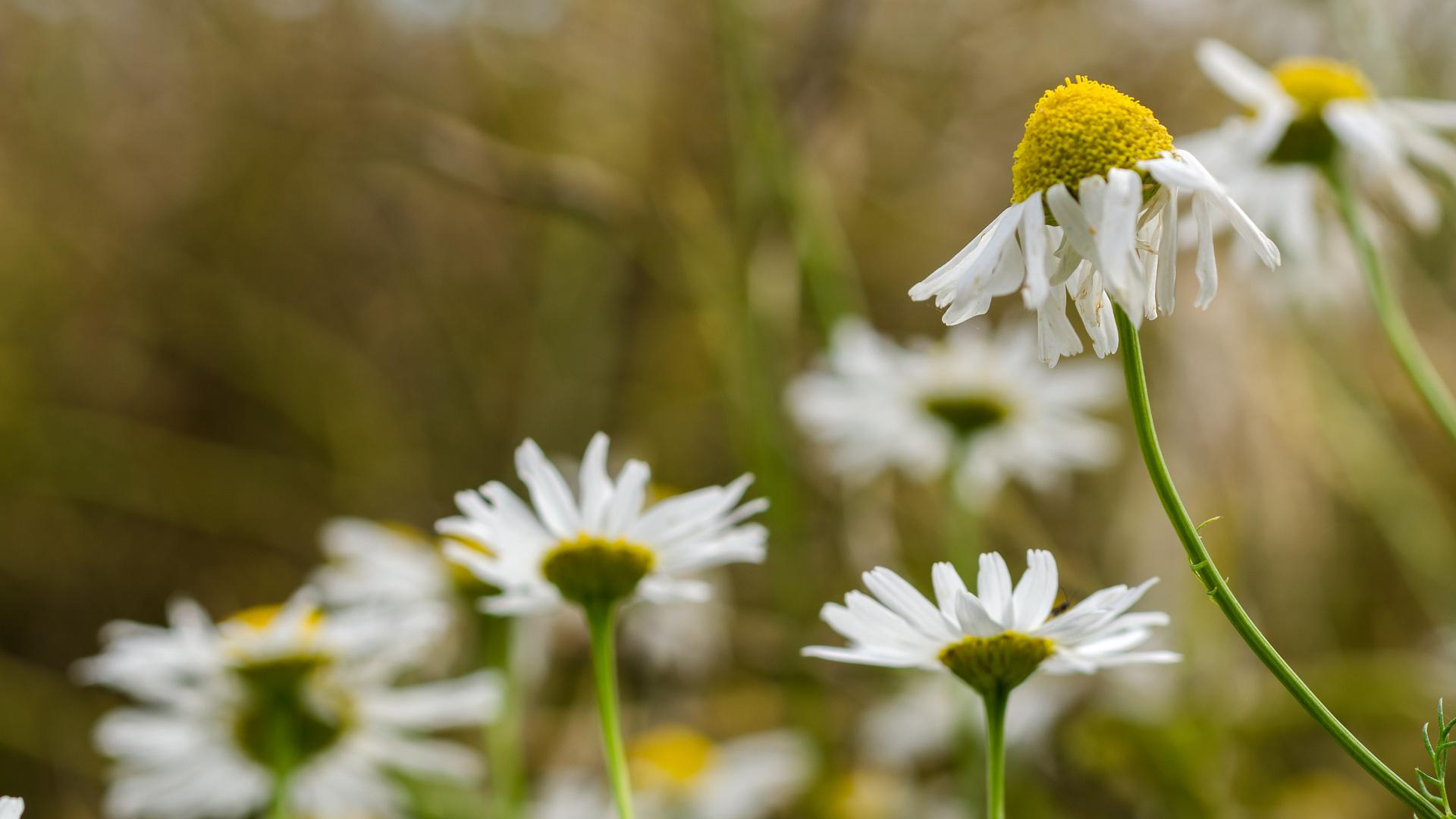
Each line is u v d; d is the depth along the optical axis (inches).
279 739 20.3
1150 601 31.4
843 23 36.3
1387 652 37.2
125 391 47.1
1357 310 31.6
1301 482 33.0
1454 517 39.1
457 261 50.1
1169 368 32.4
